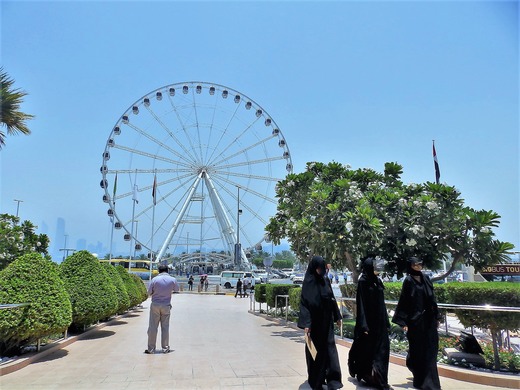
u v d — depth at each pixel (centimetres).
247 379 686
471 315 812
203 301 3056
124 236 4350
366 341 660
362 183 1352
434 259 1098
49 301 856
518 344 1015
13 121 1334
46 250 1630
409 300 662
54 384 654
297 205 1457
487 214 1012
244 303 2845
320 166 1505
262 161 4738
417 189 1230
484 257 1029
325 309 645
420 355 641
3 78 1312
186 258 6412
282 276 7350
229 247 5038
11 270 860
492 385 654
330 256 1260
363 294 672
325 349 632
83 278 1184
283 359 867
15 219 1589
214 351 971
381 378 628
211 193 4700
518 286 823
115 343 1095
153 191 4528
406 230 1096
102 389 623
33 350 915
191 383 659
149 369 766
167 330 966
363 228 1075
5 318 796
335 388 623
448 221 1067
